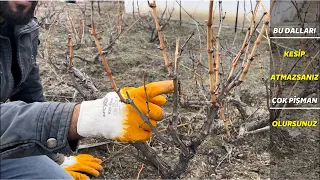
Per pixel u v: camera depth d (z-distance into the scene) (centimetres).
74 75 222
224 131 243
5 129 133
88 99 217
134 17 455
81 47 377
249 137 240
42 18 424
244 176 211
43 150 136
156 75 325
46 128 132
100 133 136
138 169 215
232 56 300
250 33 179
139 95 141
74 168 204
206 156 224
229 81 158
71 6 500
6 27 158
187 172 211
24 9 143
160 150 225
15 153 134
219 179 208
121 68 338
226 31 425
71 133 135
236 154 227
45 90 294
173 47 380
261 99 287
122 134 135
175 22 448
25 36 170
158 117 143
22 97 198
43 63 333
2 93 160
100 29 423
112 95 140
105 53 345
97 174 208
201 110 257
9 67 159
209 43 131
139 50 374
